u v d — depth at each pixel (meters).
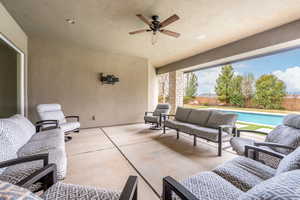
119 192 0.99
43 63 3.84
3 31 2.36
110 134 3.79
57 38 3.70
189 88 6.66
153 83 6.25
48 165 1.12
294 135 1.70
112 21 2.77
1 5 2.28
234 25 2.81
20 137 1.75
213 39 3.47
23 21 2.82
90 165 2.11
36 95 3.79
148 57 5.23
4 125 1.52
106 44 4.04
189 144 3.03
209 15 2.50
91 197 0.93
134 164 2.15
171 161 2.25
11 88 3.24
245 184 1.07
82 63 4.37
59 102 4.08
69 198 0.92
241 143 1.98
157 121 4.40
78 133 3.87
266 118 4.48
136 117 5.36
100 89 4.68
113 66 4.87
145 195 1.50
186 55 4.79
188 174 1.89
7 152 1.34
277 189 0.47
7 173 1.16
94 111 4.60
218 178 1.13
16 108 3.29
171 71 5.68
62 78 4.10
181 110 3.90
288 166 0.85
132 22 2.80
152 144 3.03
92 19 2.71
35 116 3.76
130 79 5.20
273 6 2.21
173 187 0.84
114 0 2.16
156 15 2.51
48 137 2.14
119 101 5.02
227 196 0.94
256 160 1.53
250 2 2.14
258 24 2.75
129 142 3.15
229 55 3.66
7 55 3.16
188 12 2.41
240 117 5.16
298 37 2.52
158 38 3.51
